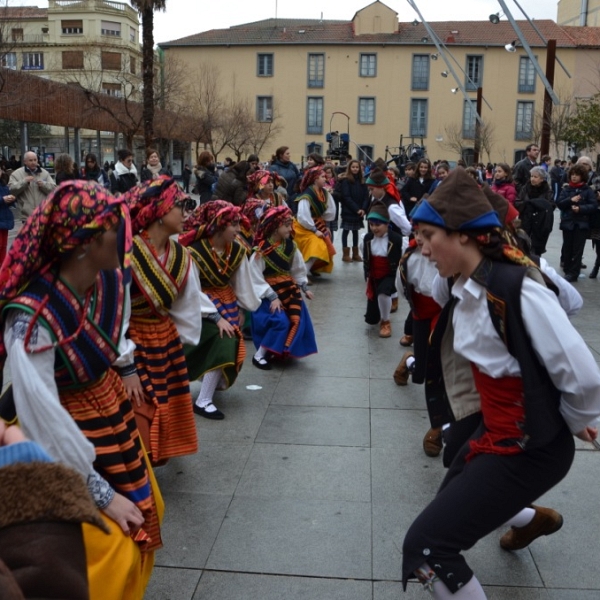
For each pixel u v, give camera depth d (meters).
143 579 2.56
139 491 2.60
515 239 2.87
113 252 2.38
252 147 49.31
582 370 2.20
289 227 6.13
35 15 60.88
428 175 13.12
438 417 3.14
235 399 5.39
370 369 6.17
